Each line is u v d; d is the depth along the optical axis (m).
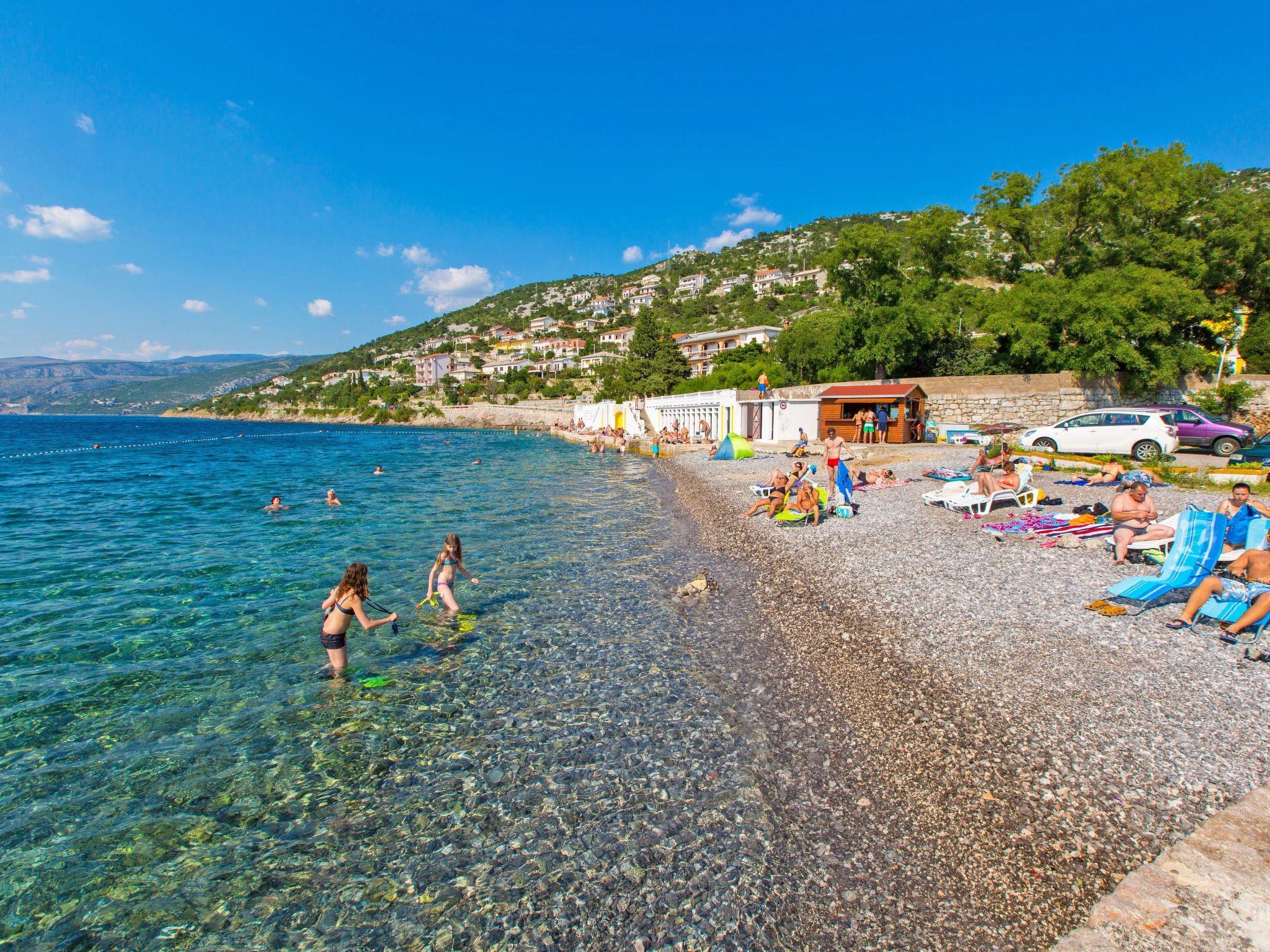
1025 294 36.19
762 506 17.92
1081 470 18.62
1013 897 4.32
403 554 14.77
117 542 16.22
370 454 52.03
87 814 5.56
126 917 4.50
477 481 30.50
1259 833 4.34
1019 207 40.31
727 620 10.15
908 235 43.06
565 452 52.16
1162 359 32.09
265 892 4.70
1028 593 9.53
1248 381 33.22
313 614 10.62
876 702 7.05
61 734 6.82
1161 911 3.74
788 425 37.22
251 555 14.70
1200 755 5.41
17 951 4.21
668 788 5.76
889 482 19.50
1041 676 7.05
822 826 5.18
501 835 5.21
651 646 9.13
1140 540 10.14
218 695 7.72
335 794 5.81
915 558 11.89
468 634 9.67
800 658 8.46
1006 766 5.65
